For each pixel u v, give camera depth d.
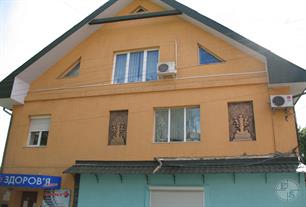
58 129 12.25
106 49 12.97
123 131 11.59
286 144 9.58
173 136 10.98
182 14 12.14
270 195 9.12
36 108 12.90
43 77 13.38
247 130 10.25
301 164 8.94
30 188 11.46
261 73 10.55
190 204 9.78
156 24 12.71
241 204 9.27
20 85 12.98
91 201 10.66
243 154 9.85
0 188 12.03
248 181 9.41
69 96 12.59
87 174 10.99
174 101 11.20
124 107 11.72
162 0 12.46
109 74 12.48
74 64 13.46
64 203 10.95
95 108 12.09
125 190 10.43
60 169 11.59
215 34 11.55
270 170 8.78
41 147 12.19
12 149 12.51
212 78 11.04
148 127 11.14
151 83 11.68
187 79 11.33
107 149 11.32
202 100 10.90
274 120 9.91
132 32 12.92
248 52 10.93
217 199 9.50
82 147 11.66
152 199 10.16
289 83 9.84
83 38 13.39
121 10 13.48
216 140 10.27
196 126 10.85
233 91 10.67
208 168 9.39
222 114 10.51
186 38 12.04
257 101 10.30
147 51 12.57
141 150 10.91
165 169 9.72
